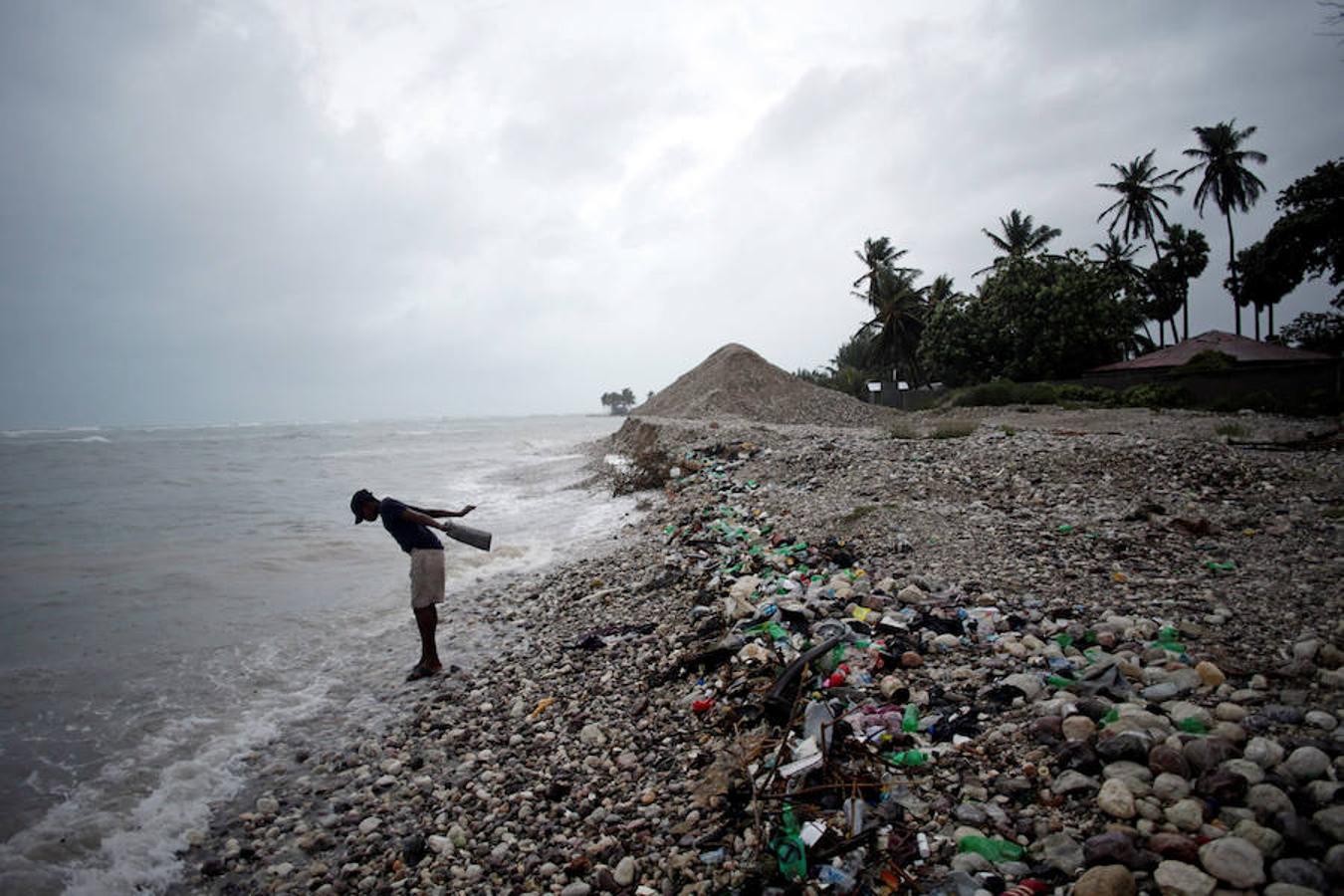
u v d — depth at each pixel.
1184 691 3.83
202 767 4.89
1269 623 4.70
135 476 24.88
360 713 5.74
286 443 52.47
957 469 11.44
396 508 6.54
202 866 3.85
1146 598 5.44
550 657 6.53
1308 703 3.54
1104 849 2.65
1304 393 23.30
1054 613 5.27
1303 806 2.74
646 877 3.24
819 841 3.04
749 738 4.14
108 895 3.62
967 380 36.03
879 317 47.44
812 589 6.40
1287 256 30.59
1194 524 7.21
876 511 9.04
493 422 153.12
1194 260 43.84
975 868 2.76
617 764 4.41
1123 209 43.50
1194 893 2.39
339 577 9.95
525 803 4.12
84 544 12.12
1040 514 8.55
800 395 33.25
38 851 3.93
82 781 4.69
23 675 6.39
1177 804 2.81
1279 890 2.32
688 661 5.52
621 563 9.62
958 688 4.32
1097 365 32.88
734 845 3.27
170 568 10.34
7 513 15.77
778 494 12.19
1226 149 38.84
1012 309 33.69
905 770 3.50
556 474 23.89
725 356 37.22
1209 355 27.44
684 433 20.42
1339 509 7.34
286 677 6.46
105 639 7.37
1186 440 11.85
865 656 4.82
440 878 3.57
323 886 3.61
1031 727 3.64
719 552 9.04
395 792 4.50
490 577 9.98
